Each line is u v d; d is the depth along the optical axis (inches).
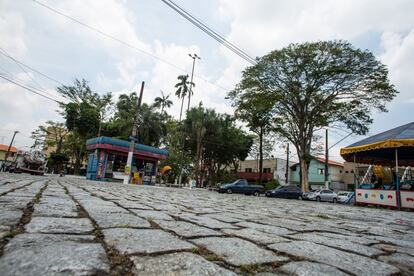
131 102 1480.1
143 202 206.4
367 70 865.5
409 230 169.8
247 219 153.7
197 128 1336.1
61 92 1445.6
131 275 50.1
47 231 77.2
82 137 1549.0
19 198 150.9
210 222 126.6
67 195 201.8
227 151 1566.2
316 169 1791.3
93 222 99.5
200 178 1588.3
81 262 53.2
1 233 70.3
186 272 53.7
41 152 962.7
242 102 1080.8
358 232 141.4
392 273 66.1
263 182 1795.0
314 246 89.6
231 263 63.3
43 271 47.2
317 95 972.6
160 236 84.4
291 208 321.4
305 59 893.8
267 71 959.6
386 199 527.5
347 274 61.9
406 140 469.1
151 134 1348.4
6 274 44.7
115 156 889.5
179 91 1562.5
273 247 83.4
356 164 682.8
